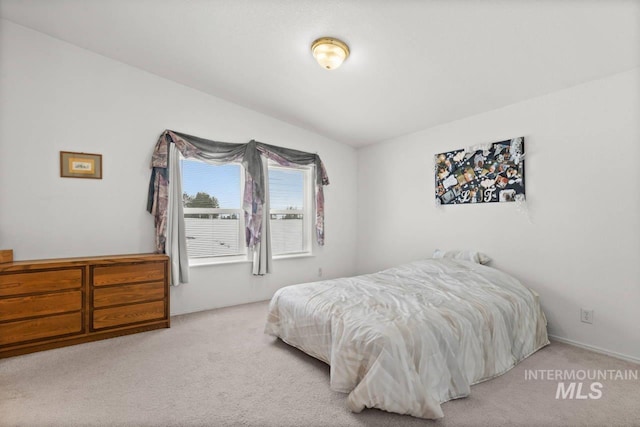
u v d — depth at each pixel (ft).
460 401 6.08
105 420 5.46
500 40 7.49
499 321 7.45
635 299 7.85
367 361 5.76
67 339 8.55
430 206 12.94
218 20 8.16
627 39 6.96
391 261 14.70
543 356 8.14
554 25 6.84
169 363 7.63
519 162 9.95
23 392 6.30
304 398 6.19
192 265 11.76
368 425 5.39
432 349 6.04
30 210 9.17
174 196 11.21
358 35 7.93
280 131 14.02
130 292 9.48
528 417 5.60
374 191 15.57
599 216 8.43
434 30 7.43
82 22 8.75
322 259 15.47
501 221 10.52
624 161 8.01
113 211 10.39
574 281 8.88
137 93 10.84
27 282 8.06
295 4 7.25
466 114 11.43
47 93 9.43
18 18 8.75
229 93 12.07
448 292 8.39
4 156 8.85
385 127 13.44
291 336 8.25
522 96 9.77
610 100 8.23
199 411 5.74
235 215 13.07
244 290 13.03
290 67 9.91
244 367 7.45
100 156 10.18
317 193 14.92
